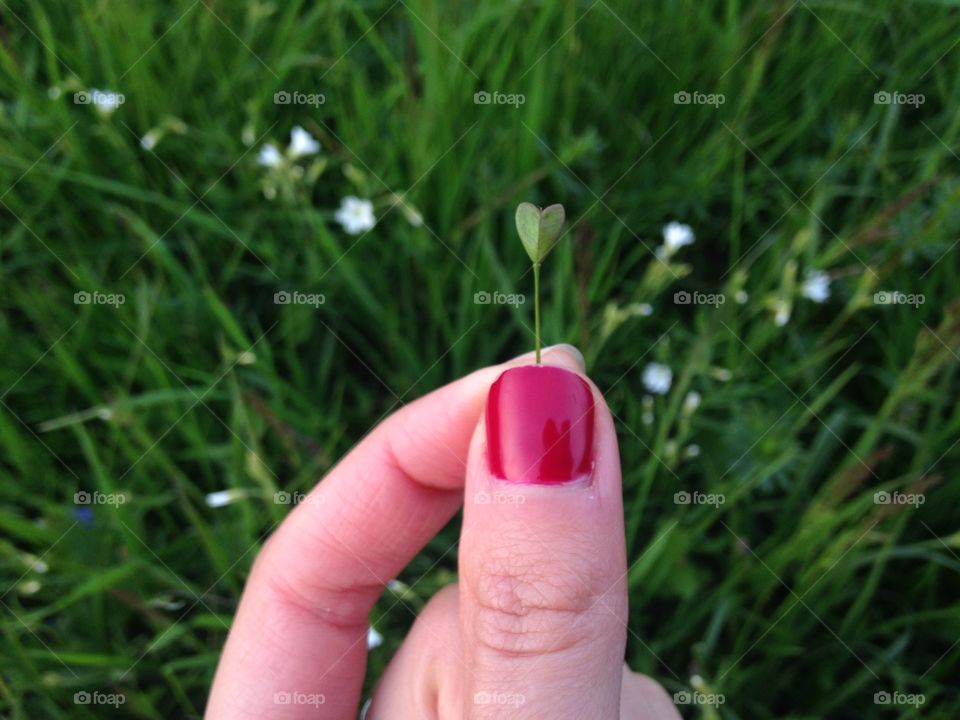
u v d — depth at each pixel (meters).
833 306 0.20
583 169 0.21
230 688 0.13
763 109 0.21
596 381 0.19
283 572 0.14
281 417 0.18
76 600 0.17
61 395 0.19
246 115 0.21
